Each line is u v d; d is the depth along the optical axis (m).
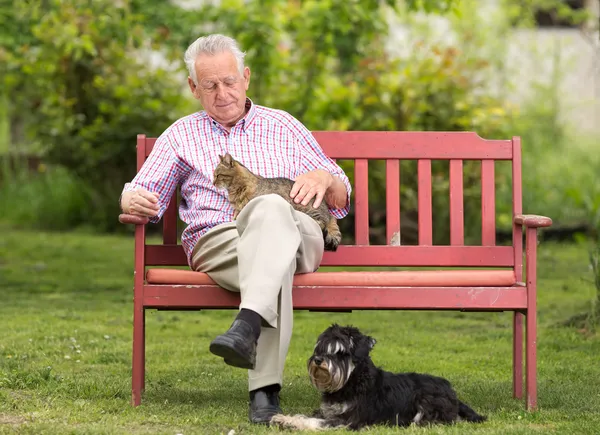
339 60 18.52
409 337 9.38
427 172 6.90
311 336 9.41
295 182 6.22
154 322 10.23
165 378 7.23
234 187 6.39
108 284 12.91
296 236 5.70
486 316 10.81
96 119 19.59
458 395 6.68
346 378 5.34
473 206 17.33
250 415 5.73
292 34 17.48
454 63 18.55
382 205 17.61
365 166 6.91
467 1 22.06
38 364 7.65
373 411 5.46
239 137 6.65
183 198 6.67
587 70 24.05
